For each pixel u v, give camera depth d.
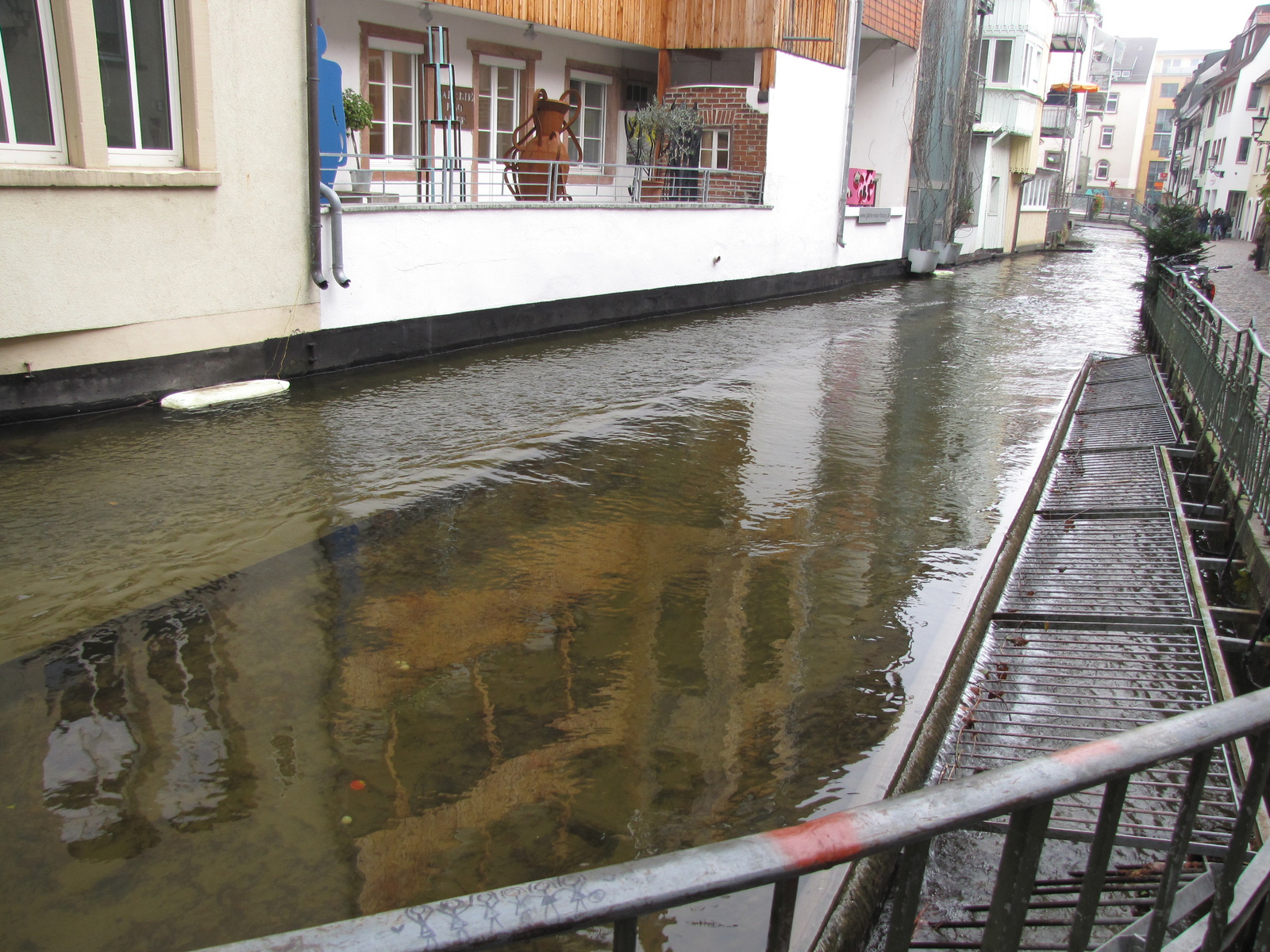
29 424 6.48
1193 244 15.33
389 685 3.46
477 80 13.37
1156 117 83.69
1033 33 28.73
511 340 10.92
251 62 7.45
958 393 9.25
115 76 6.66
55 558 4.43
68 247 6.43
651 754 3.08
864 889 2.45
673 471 6.27
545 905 0.89
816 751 3.12
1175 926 1.85
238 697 3.34
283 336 8.17
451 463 6.18
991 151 29.67
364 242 8.80
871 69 21.55
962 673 3.71
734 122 15.70
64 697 3.30
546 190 12.68
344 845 2.60
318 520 5.07
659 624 4.04
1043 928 2.30
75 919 2.31
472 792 2.85
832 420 7.92
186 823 2.67
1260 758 1.45
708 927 2.32
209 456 6.05
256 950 0.82
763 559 4.83
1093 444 7.36
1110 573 4.71
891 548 5.04
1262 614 4.09
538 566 4.62
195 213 7.22
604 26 13.86
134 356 7.02
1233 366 6.02
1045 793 1.11
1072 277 23.83
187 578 4.29
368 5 11.66
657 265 13.34
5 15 6.00
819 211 17.67
